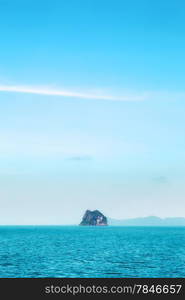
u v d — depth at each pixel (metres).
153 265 64.50
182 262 69.06
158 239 162.50
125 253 87.56
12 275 52.78
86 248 104.06
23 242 132.25
